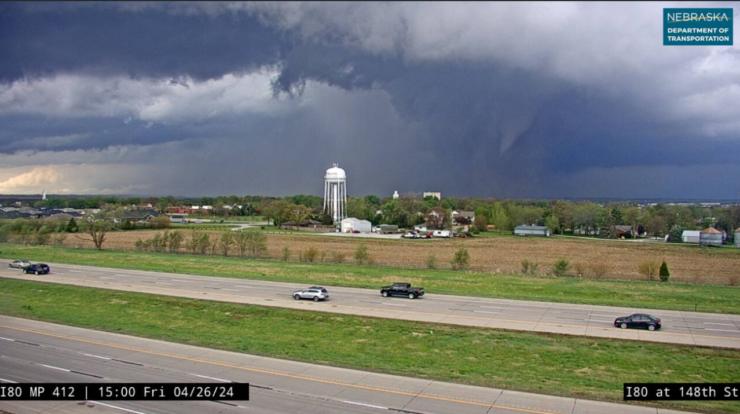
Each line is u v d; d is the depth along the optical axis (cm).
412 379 3131
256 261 8681
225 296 5397
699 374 3269
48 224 14475
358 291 5812
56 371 3234
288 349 3734
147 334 4091
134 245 11769
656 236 18612
